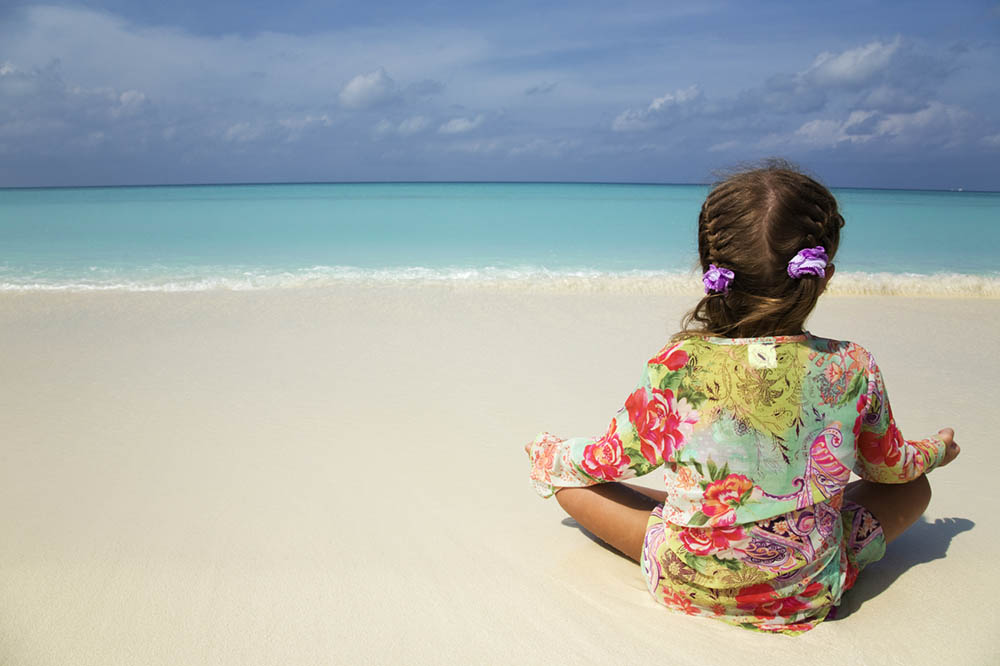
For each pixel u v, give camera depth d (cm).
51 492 293
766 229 171
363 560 242
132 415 395
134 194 4884
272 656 188
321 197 4256
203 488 300
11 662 182
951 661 185
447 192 5731
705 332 186
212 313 681
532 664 186
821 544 187
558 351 545
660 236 1658
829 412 179
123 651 188
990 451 348
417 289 835
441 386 454
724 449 179
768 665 183
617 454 204
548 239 1577
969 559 243
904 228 1986
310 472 320
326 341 573
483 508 286
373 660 187
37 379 462
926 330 639
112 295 775
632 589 223
